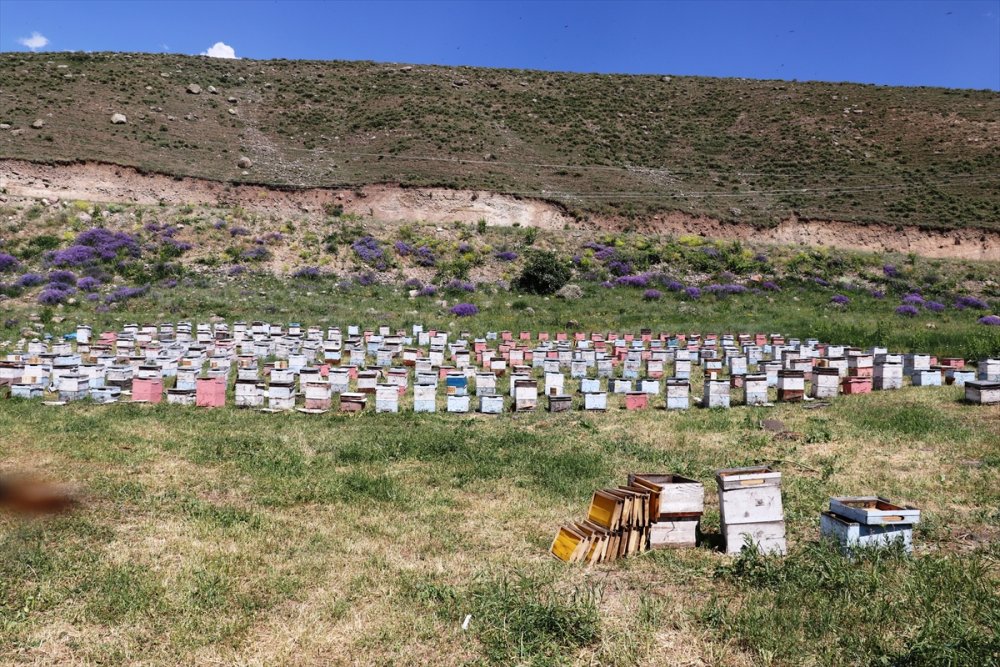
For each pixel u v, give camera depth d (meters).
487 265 50.34
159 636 7.08
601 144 78.12
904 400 19.31
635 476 9.80
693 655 6.73
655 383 22.06
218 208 53.88
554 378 21.28
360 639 7.01
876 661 6.45
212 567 8.57
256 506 10.99
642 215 60.06
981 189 65.94
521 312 42.62
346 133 74.62
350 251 49.59
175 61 87.56
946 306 45.69
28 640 6.92
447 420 17.95
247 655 6.77
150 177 56.31
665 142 80.69
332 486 11.94
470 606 7.66
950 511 10.44
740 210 62.19
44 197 52.25
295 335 32.72
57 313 36.78
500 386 23.44
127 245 46.28
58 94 69.69
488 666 6.61
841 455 13.77
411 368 27.22
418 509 10.87
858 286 48.94
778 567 8.33
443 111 81.44
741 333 36.94
